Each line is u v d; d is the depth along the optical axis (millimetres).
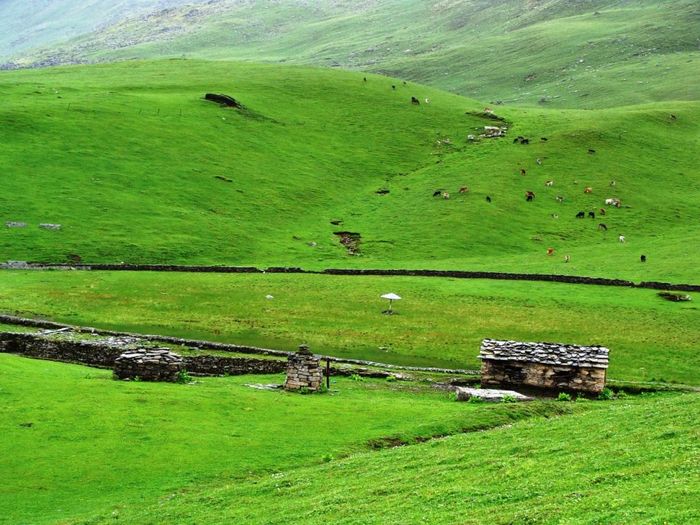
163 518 29656
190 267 106562
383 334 79812
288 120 190750
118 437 38375
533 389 59406
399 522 25406
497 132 196500
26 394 44031
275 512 29047
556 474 28141
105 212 124938
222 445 38219
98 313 82938
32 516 30312
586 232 142875
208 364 62719
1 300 85062
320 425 42656
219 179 149250
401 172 172375
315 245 127125
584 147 186250
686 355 74562
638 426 34344
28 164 136000
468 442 36688
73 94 178875
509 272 109938
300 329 80625
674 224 150000
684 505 21844
